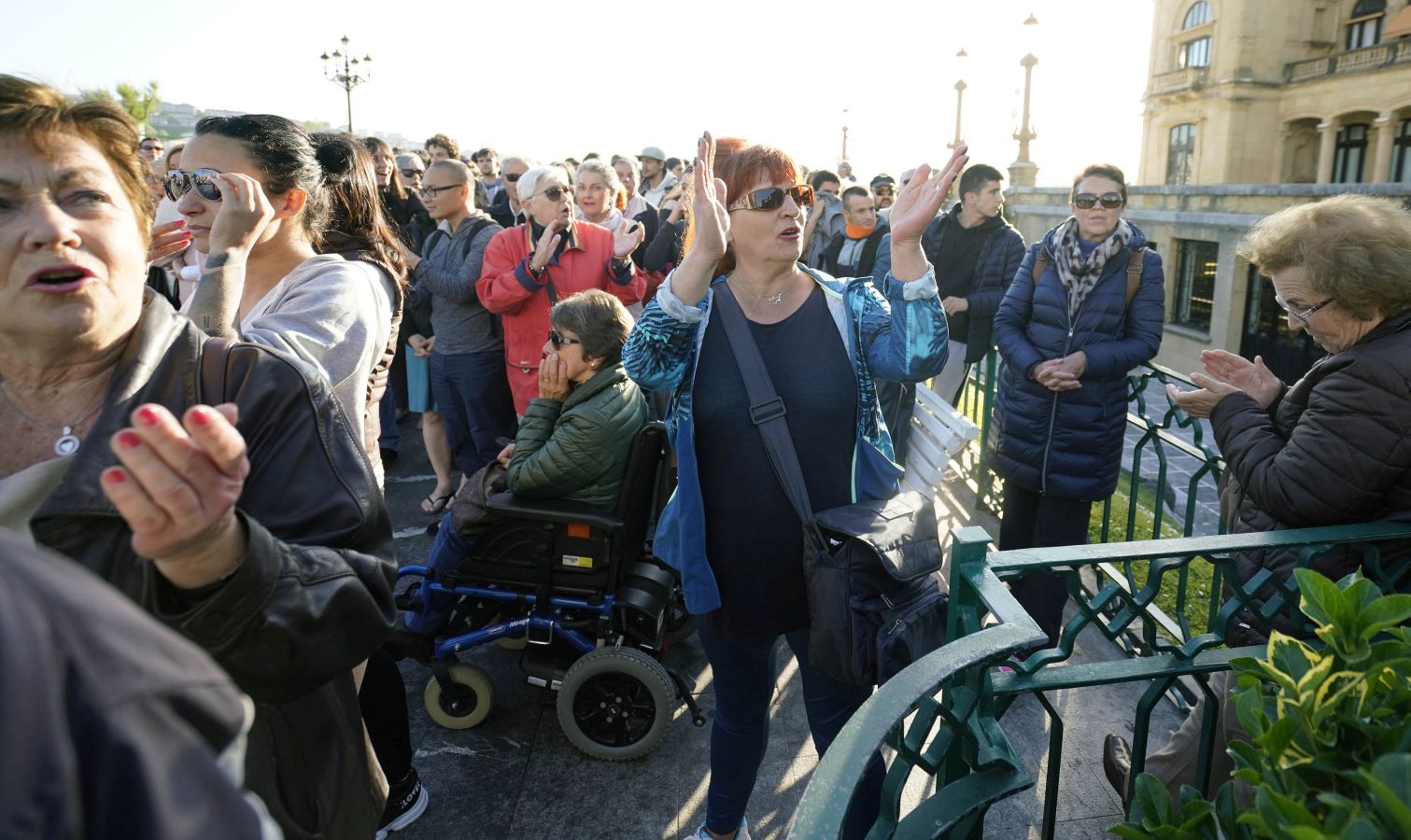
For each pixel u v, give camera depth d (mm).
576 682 2707
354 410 1805
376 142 5691
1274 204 21969
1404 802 823
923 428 2455
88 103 1091
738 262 1988
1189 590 4262
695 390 1954
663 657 3367
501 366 4598
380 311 1935
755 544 1960
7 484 1068
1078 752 2760
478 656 3348
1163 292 3238
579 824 2525
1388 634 1345
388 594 1215
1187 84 41406
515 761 2789
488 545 2828
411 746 2676
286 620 1025
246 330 1662
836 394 1933
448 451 4898
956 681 1473
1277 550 1813
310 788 1213
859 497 1979
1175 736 2156
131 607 584
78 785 505
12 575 522
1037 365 3211
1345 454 1757
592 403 2703
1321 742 1049
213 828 542
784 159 1871
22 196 1023
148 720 533
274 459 1172
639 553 3012
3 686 480
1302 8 37969
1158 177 45000
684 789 2662
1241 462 1998
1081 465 3232
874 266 5520
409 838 2469
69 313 1039
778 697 3113
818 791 1104
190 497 844
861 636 1793
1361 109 35469
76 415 1129
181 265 2607
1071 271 3189
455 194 4512
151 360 1121
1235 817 1140
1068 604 3729
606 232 4340
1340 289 1812
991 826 2471
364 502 1235
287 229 1877
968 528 1626
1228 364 2176
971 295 4730
